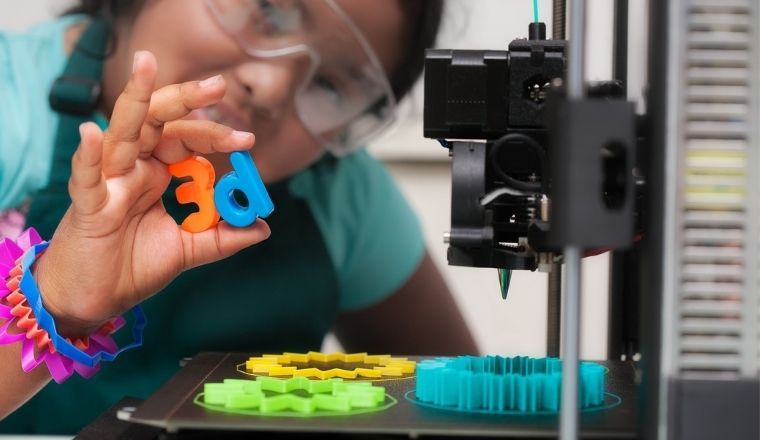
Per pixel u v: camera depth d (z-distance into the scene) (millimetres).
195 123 934
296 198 1584
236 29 1415
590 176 605
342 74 1456
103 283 912
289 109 1460
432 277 1652
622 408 786
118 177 904
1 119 1516
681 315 624
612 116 604
